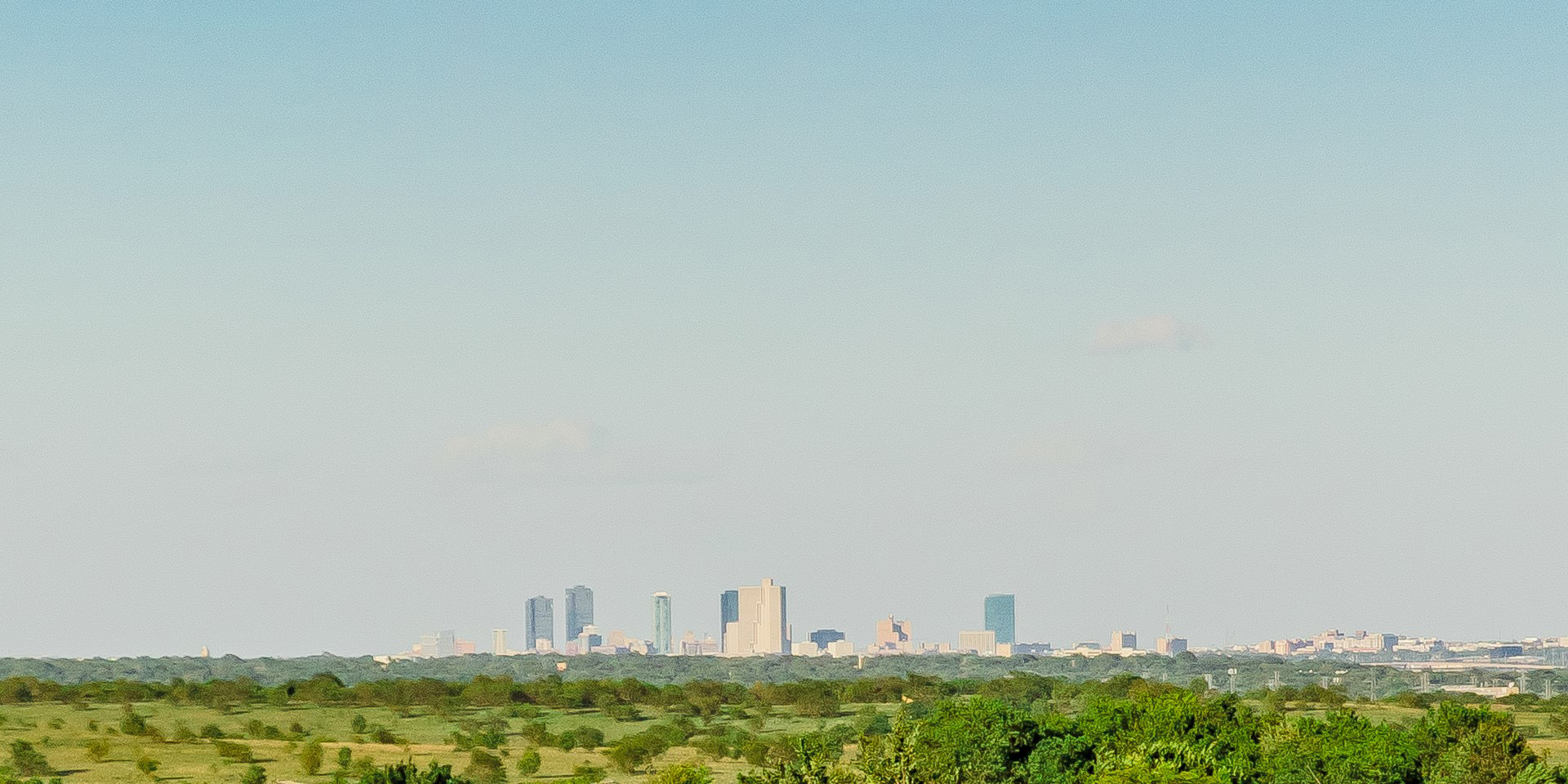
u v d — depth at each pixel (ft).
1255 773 399.24
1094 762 383.45
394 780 362.74
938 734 402.31
